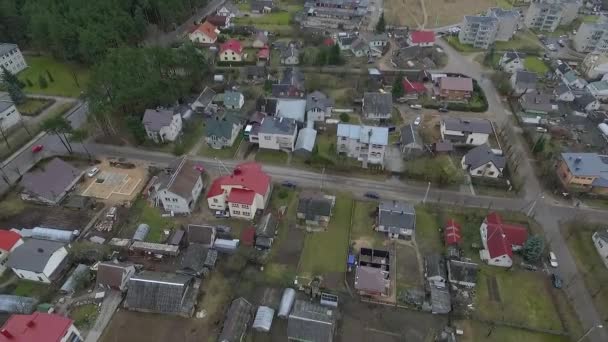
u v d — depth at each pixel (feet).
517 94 355.15
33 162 273.33
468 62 413.39
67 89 355.97
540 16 480.23
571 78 371.56
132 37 405.18
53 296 192.75
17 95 329.11
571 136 303.48
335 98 348.38
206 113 325.01
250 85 363.97
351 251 215.92
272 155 283.79
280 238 223.10
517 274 205.98
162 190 226.17
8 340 155.22
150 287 187.11
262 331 180.96
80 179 259.39
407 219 220.23
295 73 358.64
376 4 559.79
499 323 184.44
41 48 389.39
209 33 430.20
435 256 207.21
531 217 236.22
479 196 251.39
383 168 269.85
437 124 318.04
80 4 401.08
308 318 176.04
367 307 191.21
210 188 252.01
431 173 258.98
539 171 270.67
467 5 565.12
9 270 204.44
